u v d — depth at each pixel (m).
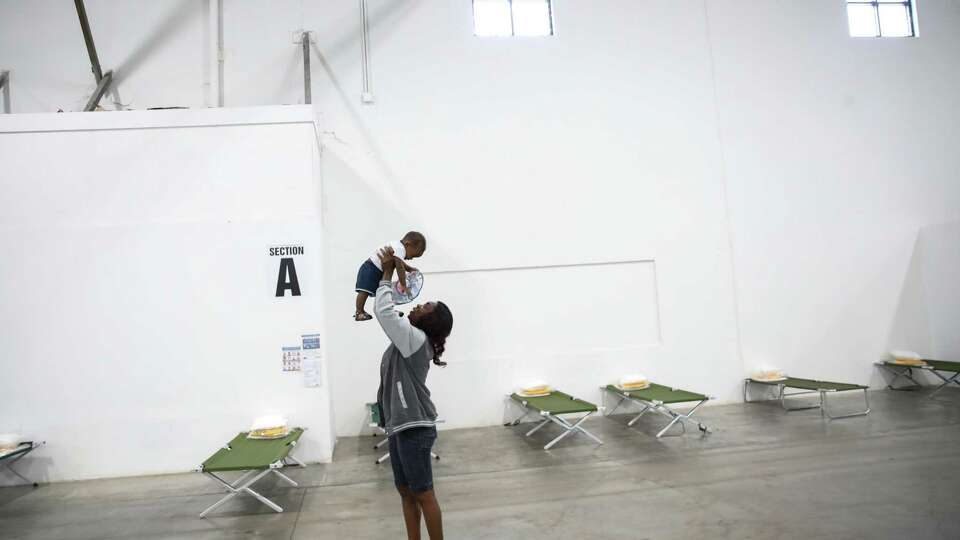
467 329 7.03
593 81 7.57
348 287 6.87
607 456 5.20
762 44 7.97
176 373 5.48
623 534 3.38
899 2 8.50
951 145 8.30
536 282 7.21
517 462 5.17
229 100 6.98
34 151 5.51
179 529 3.88
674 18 7.80
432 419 2.75
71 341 5.40
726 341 7.50
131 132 5.63
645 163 7.56
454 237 7.11
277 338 5.60
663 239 7.50
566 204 7.36
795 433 5.66
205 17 7.09
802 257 7.78
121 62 6.91
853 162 8.03
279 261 5.67
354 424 6.69
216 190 5.68
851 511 3.54
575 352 7.18
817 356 7.69
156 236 5.57
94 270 5.48
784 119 7.92
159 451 5.41
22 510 4.46
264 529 3.81
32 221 5.45
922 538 3.09
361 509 4.13
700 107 7.74
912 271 8.02
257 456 4.40
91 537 3.81
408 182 7.11
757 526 3.38
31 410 5.31
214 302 5.58
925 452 4.72
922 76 8.32
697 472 4.55
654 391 6.50
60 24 6.88
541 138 7.40
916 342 7.92
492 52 7.43
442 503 4.13
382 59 7.24
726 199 7.69
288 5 7.18
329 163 7.01
